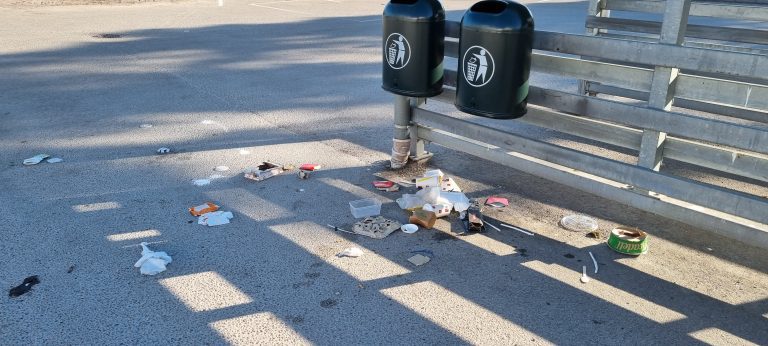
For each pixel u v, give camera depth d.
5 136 6.34
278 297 3.50
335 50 11.74
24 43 11.86
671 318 3.35
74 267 3.78
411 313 3.37
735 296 3.57
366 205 4.71
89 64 10.06
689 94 3.82
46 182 5.12
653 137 4.00
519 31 4.04
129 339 3.12
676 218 3.95
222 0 20.72
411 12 4.62
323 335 3.17
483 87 4.24
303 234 4.26
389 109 7.64
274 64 10.37
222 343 3.10
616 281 3.71
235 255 3.96
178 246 4.07
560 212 4.67
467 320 3.31
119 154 5.86
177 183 5.15
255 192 4.99
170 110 7.46
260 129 6.75
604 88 7.36
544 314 3.37
